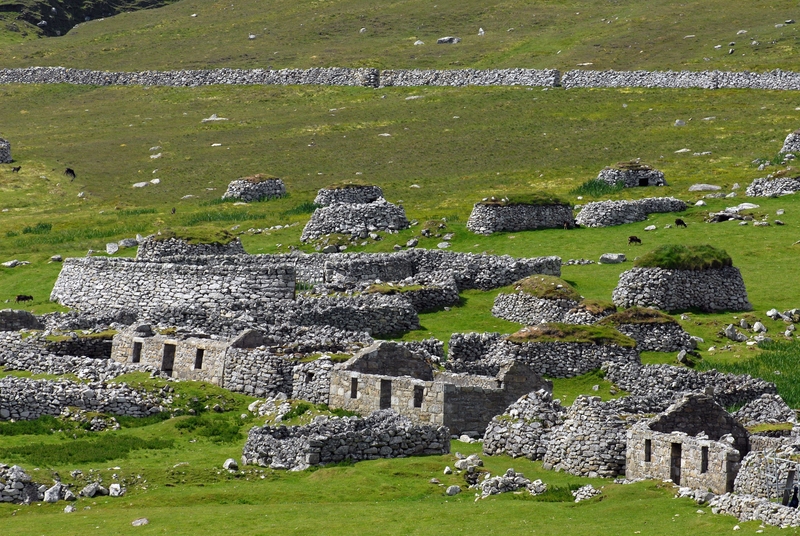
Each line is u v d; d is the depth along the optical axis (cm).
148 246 19738
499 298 16488
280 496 8756
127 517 8294
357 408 11262
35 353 12900
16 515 8506
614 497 8281
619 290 16812
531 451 9894
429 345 13650
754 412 10994
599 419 9481
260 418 11312
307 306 15288
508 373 11044
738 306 16662
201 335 13250
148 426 11062
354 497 8719
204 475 9281
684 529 7438
